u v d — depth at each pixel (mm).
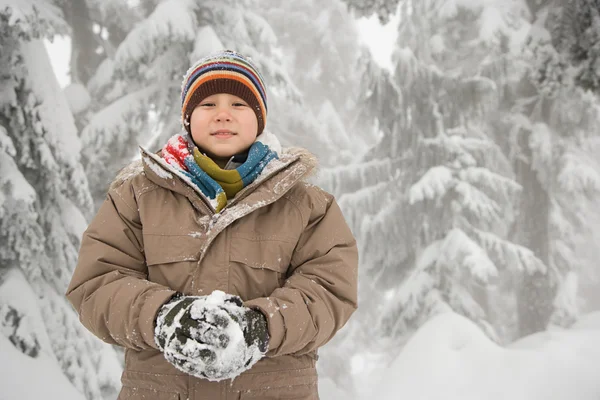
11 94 6312
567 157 11430
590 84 6582
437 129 10891
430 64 11508
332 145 17969
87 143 10000
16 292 6113
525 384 5883
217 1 10188
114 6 11773
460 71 11078
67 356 6566
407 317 10445
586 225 14625
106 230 1725
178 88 10297
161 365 1574
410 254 12125
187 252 1655
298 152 1909
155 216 1713
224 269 1641
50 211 6895
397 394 6449
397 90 11117
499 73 10750
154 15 9562
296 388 1635
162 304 1489
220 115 1859
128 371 1626
